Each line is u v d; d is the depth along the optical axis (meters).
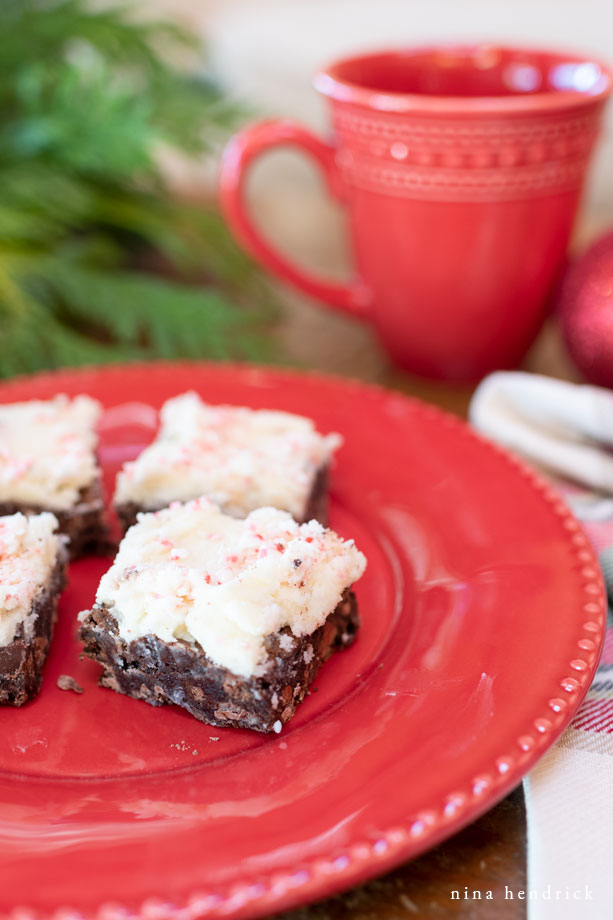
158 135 0.59
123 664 0.42
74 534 0.47
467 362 0.56
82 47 0.66
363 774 0.39
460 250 0.52
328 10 0.94
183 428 0.49
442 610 0.44
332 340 0.60
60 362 0.56
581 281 0.52
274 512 0.45
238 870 0.37
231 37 0.91
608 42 0.83
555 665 0.41
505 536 0.46
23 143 0.60
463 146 0.50
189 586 0.42
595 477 0.50
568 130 0.50
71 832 0.39
